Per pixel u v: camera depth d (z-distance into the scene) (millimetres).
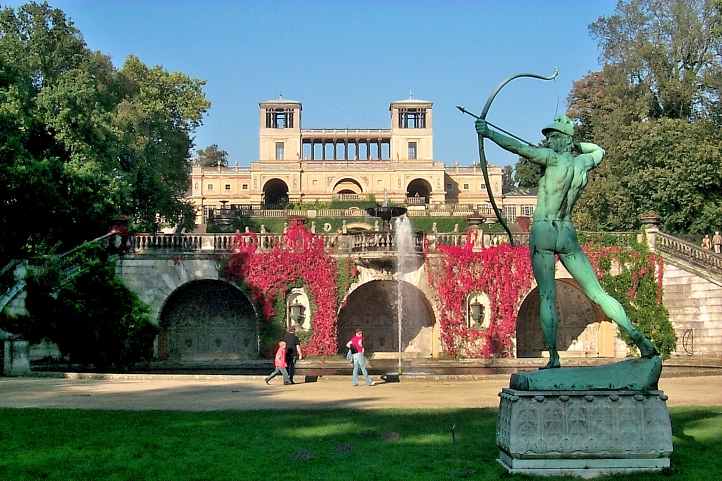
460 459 12562
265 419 16812
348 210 87875
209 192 119375
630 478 11250
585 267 12680
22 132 38250
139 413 17672
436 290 41969
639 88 53906
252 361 40406
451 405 19922
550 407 11594
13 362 30828
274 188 119188
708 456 12664
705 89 51125
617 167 50531
